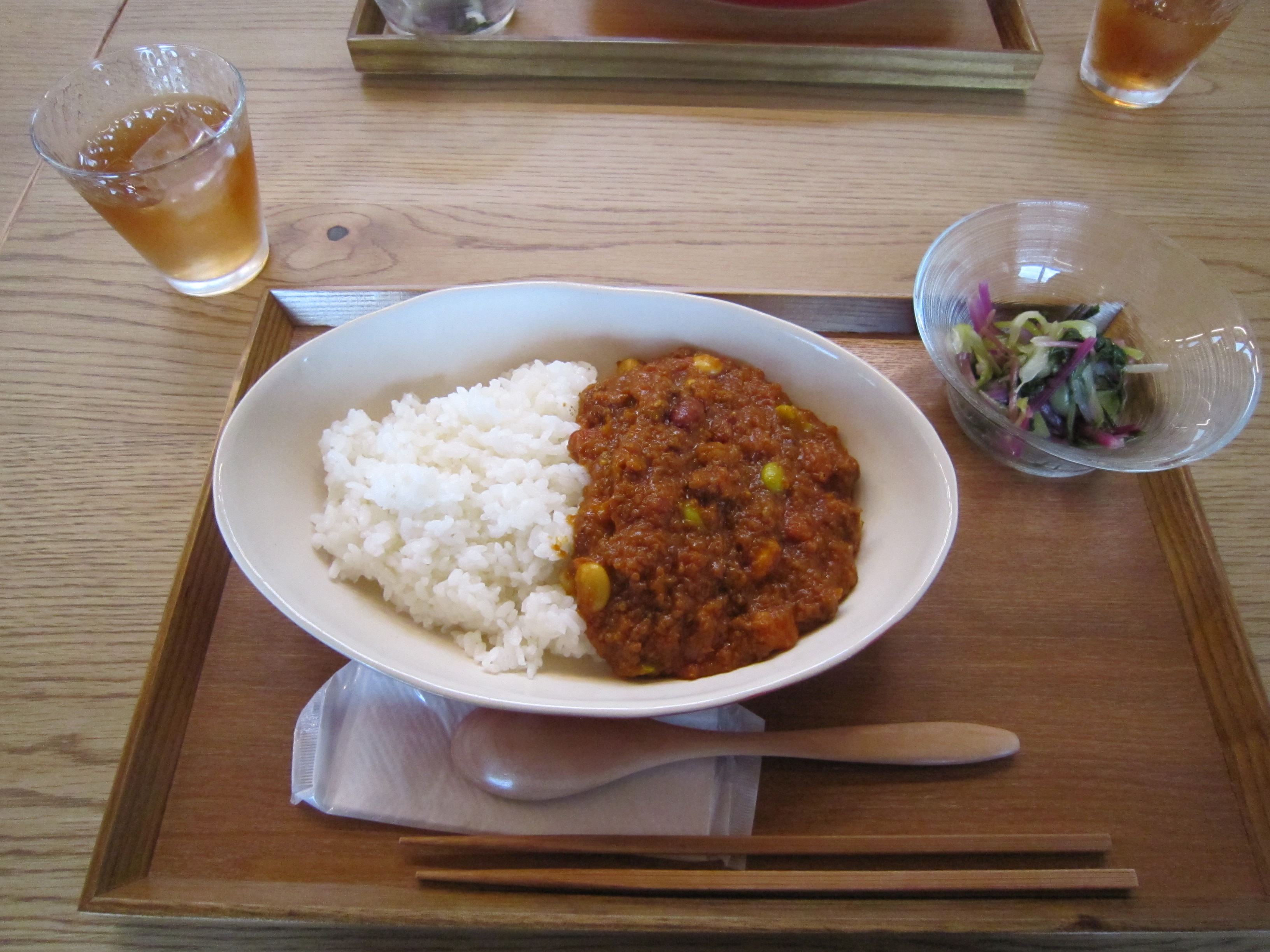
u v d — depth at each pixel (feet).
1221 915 0.95
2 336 1.35
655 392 1.18
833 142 1.59
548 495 1.14
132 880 0.97
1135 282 1.32
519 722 1.02
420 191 1.51
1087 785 1.04
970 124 1.62
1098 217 1.33
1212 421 1.16
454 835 0.99
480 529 1.15
